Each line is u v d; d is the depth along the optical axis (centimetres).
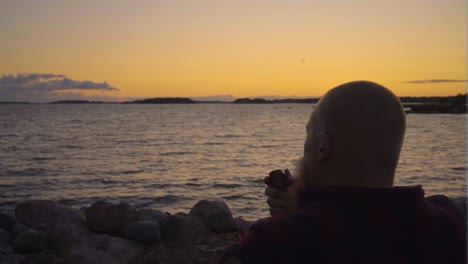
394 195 131
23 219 774
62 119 11069
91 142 4400
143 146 3994
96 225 658
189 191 1762
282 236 126
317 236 126
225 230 692
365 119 134
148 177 2145
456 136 5003
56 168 2466
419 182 2017
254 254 124
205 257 579
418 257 128
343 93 139
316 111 144
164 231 654
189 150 3634
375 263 125
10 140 4591
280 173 148
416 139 4584
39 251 636
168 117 12975
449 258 133
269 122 9838
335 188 133
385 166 135
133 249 601
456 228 138
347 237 126
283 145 4125
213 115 15100
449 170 2372
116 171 2358
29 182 1977
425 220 134
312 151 142
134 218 678
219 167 2552
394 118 136
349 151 135
